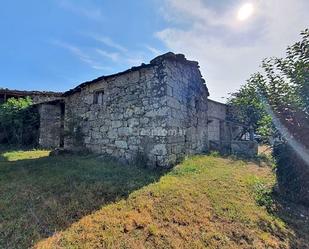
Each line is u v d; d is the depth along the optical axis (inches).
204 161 301.0
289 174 196.1
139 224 136.9
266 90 204.5
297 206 185.6
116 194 175.9
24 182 196.5
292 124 190.1
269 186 215.6
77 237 120.9
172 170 249.0
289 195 195.2
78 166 249.3
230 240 132.3
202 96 417.1
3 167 248.2
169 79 282.8
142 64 284.0
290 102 192.7
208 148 429.4
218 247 124.8
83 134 368.5
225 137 620.1
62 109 490.6
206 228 140.6
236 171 265.6
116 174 226.1
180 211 156.1
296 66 185.9
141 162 274.7
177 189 188.9
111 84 328.2
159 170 255.0
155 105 276.2
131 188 188.9
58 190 178.2
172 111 283.3
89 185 189.0
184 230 136.6
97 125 343.9
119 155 305.4
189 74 358.9
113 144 315.6
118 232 128.3
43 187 183.9
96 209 151.6
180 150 300.4
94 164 263.1
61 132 460.1
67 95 414.3
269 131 210.1
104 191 178.7
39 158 305.0
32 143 478.3
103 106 337.1
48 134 475.2
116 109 317.4
